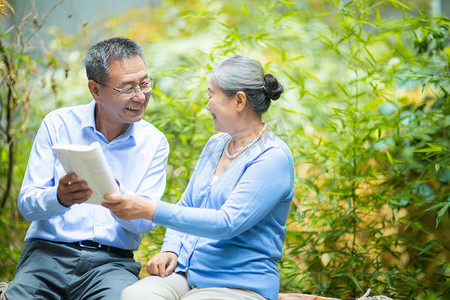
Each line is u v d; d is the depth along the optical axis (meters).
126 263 3.79
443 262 4.83
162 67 7.05
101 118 3.83
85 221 3.71
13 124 5.72
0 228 5.64
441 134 5.08
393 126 4.93
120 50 3.59
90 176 3.07
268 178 3.37
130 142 3.87
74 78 7.73
